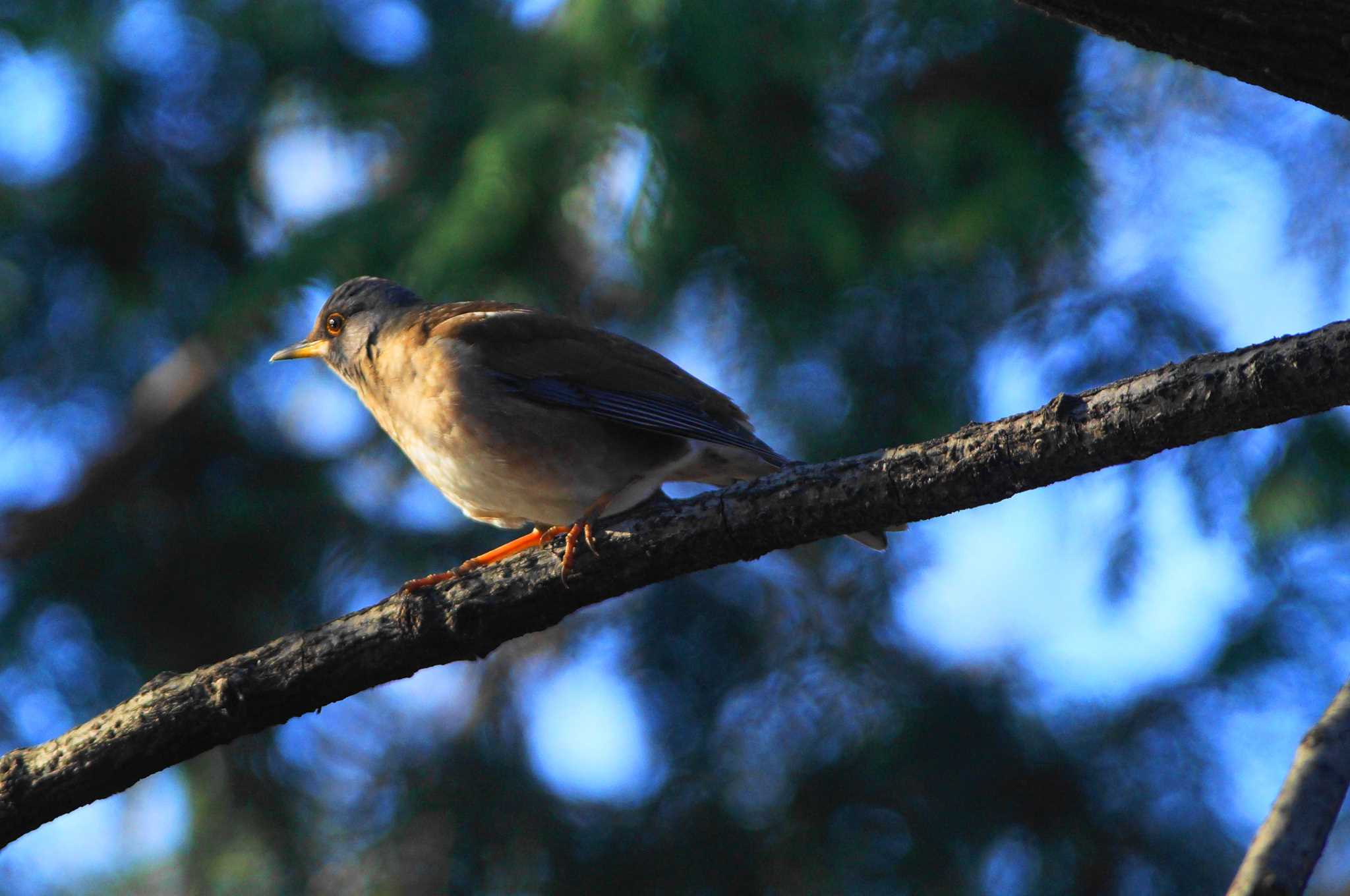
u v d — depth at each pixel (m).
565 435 7.73
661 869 12.38
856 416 12.50
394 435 8.55
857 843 12.24
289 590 13.45
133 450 13.51
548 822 12.76
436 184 11.75
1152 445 5.07
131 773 6.54
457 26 12.58
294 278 11.62
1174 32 5.09
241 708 6.47
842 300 12.43
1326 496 11.25
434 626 6.41
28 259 13.33
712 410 8.05
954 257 12.41
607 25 10.41
